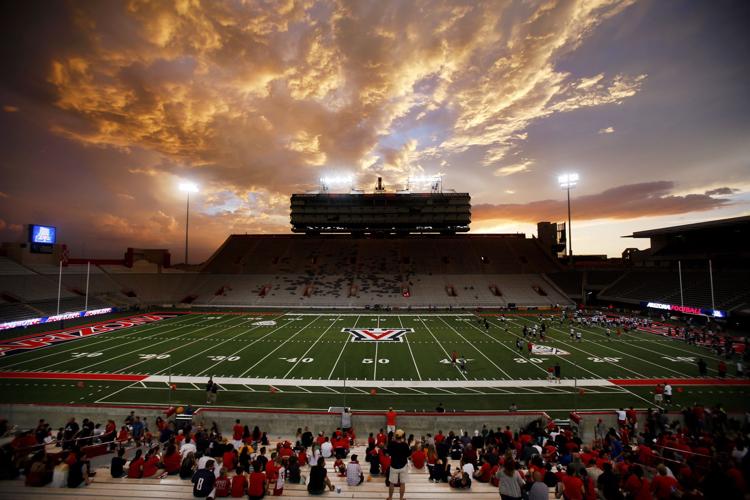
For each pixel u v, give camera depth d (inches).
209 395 738.8
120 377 880.9
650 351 1143.6
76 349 1154.0
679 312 1707.7
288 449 441.1
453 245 2967.5
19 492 318.0
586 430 593.3
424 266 2687.0
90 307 1916.8
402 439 300.8
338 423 603.2
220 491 317.4
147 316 1871.3
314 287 2420.0
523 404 735.7
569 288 2369.6
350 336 1376.7
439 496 328.5
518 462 384.5
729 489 253.4
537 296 2324.1
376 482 366.9
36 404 649.0
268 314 1955.0
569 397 771.4
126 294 2230.6
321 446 473.7
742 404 734.5
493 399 761.6
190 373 916.0
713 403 738.8
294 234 3157.0
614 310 2065.7
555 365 904.3
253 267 2696.9
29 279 1861.5
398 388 823.1
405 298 2287.2
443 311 2066.9
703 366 911.0
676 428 565.9
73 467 334.3
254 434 542.3
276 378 882.8
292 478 359.6
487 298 2294.5
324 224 2898.6
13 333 1412.4
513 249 2913.4
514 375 909.8
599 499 292.5
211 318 1812.3
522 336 1374.3
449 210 2871.6
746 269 1670.8
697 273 1871.3
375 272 2608.3
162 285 2411.4
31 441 447.5
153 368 952.9
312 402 742.5
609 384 845.2
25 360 1024.2
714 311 1492.4
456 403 740.7
